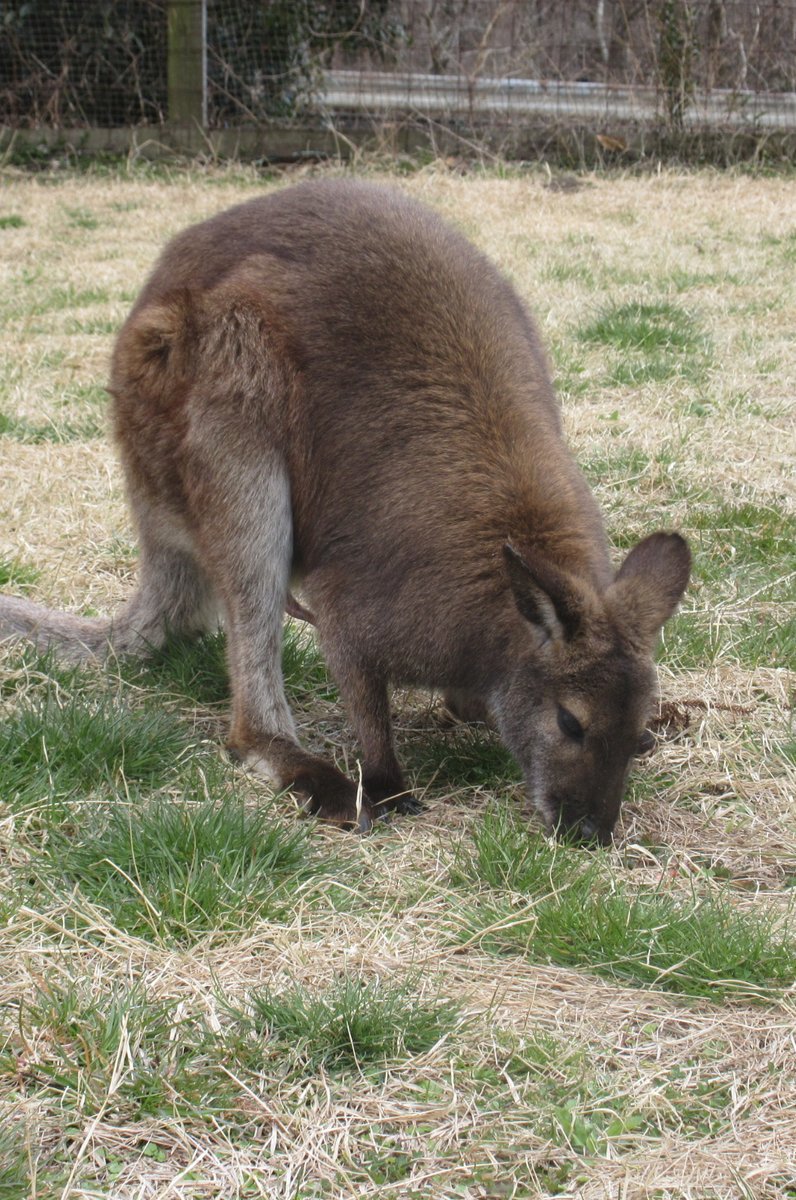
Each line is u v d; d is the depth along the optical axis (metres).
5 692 5.39
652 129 17.61
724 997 3.67
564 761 4.44
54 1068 3.22
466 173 16.84
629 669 4.36
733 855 4.47
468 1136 3.14
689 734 5.25
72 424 8.38
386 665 4.83
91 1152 3.04
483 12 18.38
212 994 3.56
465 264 5.14
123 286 11.92
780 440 8.22
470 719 5.43
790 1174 3.03
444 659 4.76
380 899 4.11
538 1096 3.27
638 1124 3.19
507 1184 3.01
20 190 16.14
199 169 17.14
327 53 17.88
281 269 5.02
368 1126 3.16
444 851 4.40
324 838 4.51
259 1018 3.48
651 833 4.58
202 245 5.27
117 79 17.73
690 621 6.01
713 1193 2.98
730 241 13.70
